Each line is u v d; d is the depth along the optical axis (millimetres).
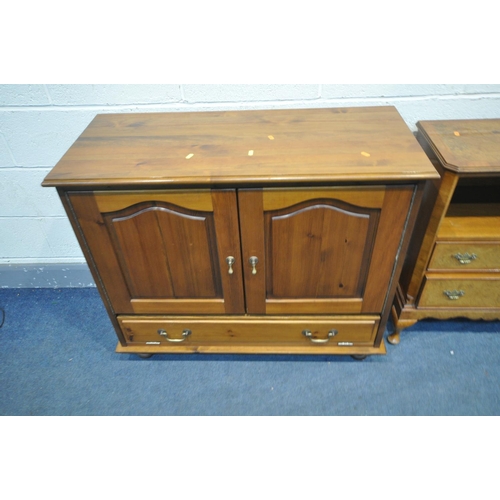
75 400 1197
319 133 952
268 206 849
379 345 1184
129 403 1185
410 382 1196
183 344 1205
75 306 1529
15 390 1230
